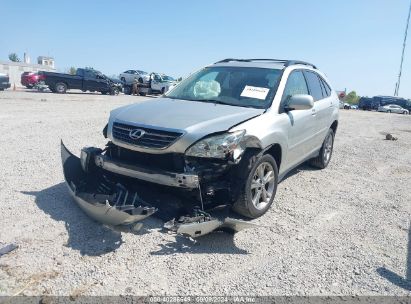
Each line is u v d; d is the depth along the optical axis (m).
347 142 11.80
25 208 4.60
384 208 5.59
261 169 4.66
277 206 5.34
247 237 4.30
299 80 6.00
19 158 6.77
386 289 3.50
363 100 56.50
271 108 4.96
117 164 4.33
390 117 27.66
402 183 7.10
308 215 5.10
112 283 3.29
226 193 4.32
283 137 5.01
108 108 16.50
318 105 6.48
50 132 9.42
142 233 4.16
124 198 4.41
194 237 3.95
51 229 4.11
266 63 5.95
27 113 12.78
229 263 3.75
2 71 52.09
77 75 27.39
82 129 10.23
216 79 5.66
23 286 3.15
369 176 7.44
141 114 4.55
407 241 4.51
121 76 34.94
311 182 6.66
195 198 4.18
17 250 3.67
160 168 4.17
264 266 3.74
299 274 3.64
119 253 3.76
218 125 4.20
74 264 3.52
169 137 4.09
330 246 4.24
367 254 4.12
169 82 32.22
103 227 4.23
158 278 3.41
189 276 3.48
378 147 11.20
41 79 26.22
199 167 4.04
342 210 5.39
